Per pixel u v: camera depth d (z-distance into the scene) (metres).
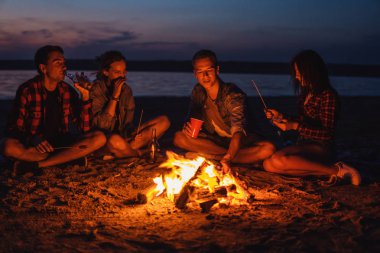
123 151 5.12
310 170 4.29
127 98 5.24
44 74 4.64
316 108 4.30
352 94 17.47
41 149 4.42
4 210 3.42
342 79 30.55
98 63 5.14
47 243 2.80
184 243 2.81
